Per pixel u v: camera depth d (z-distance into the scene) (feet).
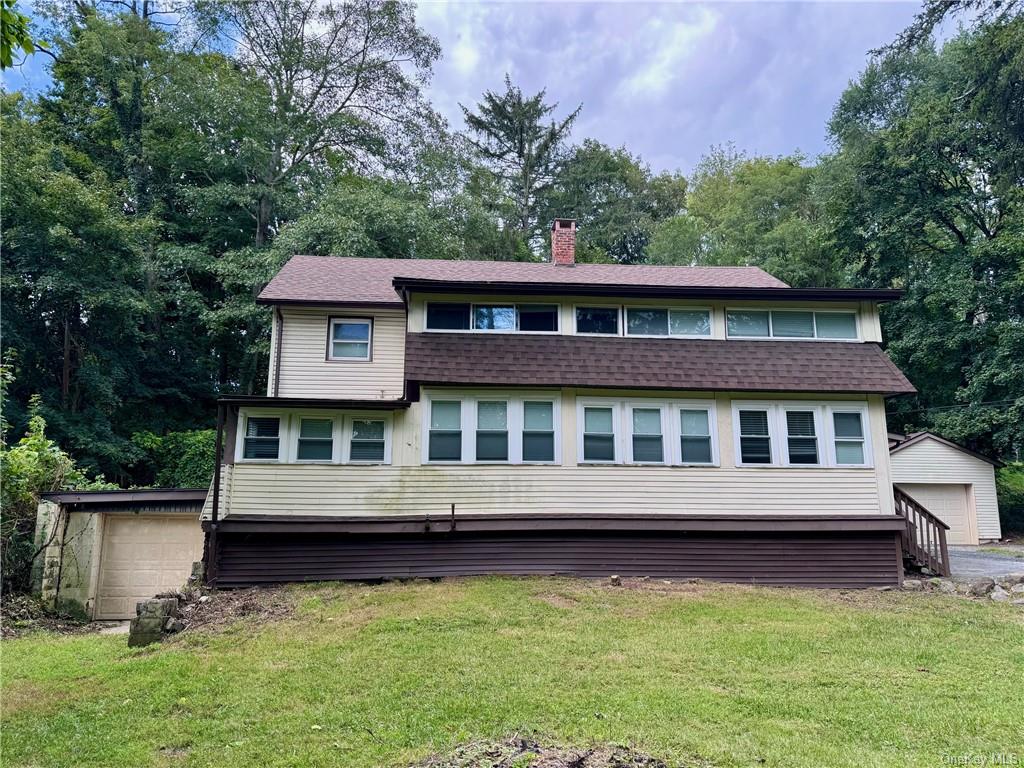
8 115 66.80
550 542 37.19
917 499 65.62
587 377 38.06
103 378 64.49
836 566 37.50
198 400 80.38
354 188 85.25
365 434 37.17
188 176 86.43
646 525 36.99
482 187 109.29
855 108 104.06
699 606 30.86
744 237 108.68
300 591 33.78
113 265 65.26
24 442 42.42
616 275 50.83
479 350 38.75
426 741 16.35
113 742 16.97
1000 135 71.56
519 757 14.34
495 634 26.30
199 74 80.94
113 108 79.56
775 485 37.96
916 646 24.99
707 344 40.29
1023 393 65.72
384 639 25.71
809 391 38.55
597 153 128.36
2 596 36.47
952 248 75.15
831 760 15.06
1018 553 54.08
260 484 35.78
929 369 79.46
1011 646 25.14
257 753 15.99
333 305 46.70
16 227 60.39
